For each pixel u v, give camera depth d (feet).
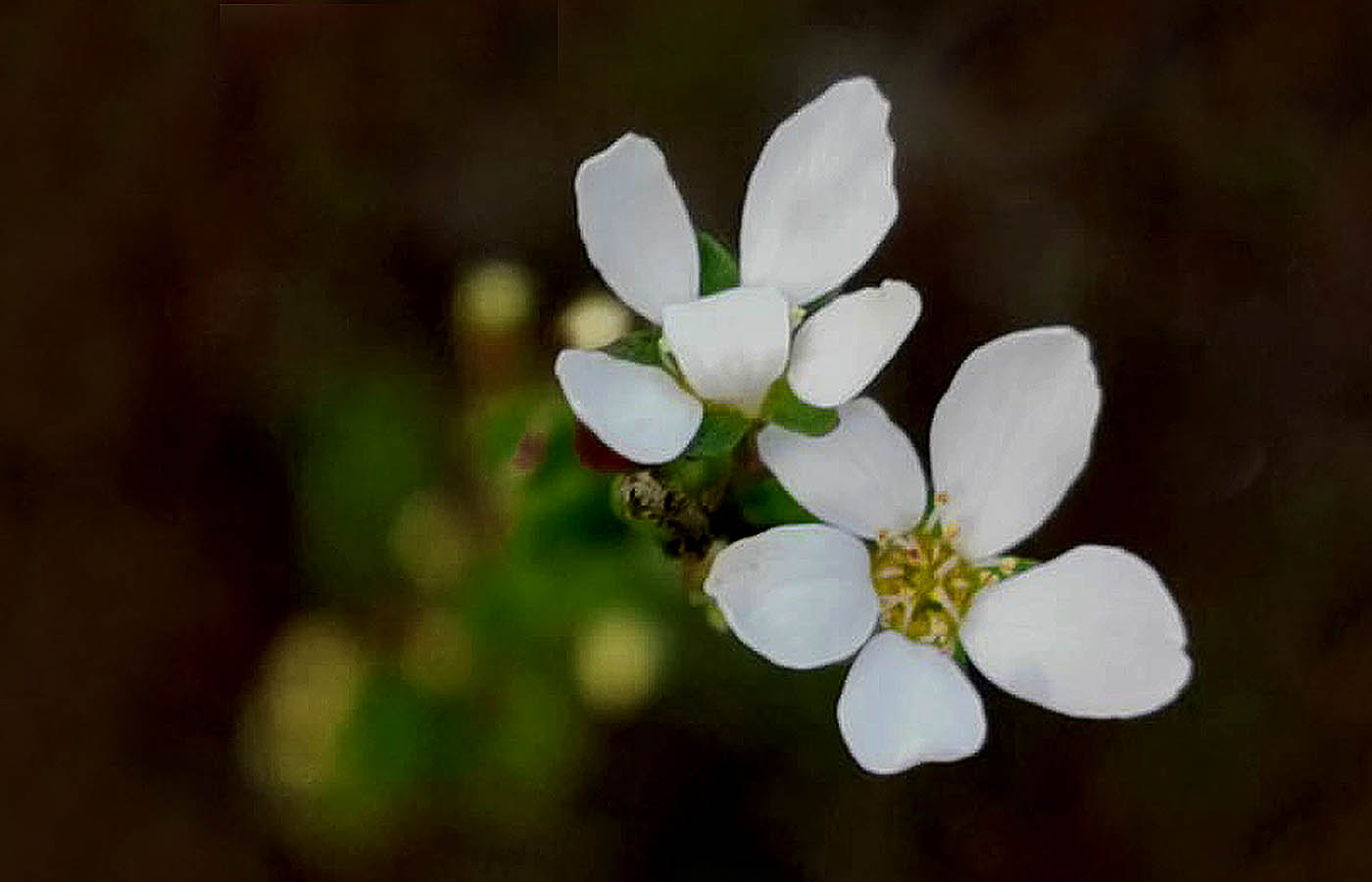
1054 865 0.39
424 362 0.39
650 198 0.29
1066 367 0.29
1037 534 0.39
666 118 0.39
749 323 0.29
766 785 0.38
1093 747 0.39
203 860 0.39
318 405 0.38
